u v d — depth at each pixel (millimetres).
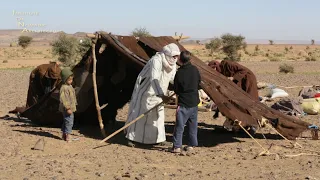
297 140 11672
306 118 15023
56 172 8031
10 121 13859
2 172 7930
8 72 35531
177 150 9922
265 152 9836
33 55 70812
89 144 10758
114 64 12664
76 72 12516
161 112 10492
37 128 12641
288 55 84125
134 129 10445
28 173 7902
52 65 13883
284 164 9133
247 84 12555
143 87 10438
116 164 8844
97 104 11531
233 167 8812
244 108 10633
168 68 10133
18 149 9938
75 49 51281
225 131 12648
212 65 12977
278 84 27641
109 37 11711
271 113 11359
